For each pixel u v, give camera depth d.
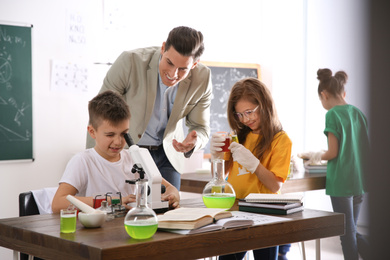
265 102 2.21
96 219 1.42
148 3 4.40
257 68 5.29
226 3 5.03
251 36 5.25
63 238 1.27
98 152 1.93
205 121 2.75
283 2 5.11
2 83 3.64
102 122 1.82
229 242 1.40
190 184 3.22
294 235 1.59
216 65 4.95
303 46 4.95
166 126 2.60
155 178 1.69
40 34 3.81
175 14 4.61
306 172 3.82
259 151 2.21
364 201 3.43
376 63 0.68
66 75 3.94
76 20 3.97
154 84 2.52
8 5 3.65
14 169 3.71
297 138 5.07
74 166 1.85
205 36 4.87
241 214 1.69
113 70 2.57
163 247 1.24
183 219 1.34
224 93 5.01
